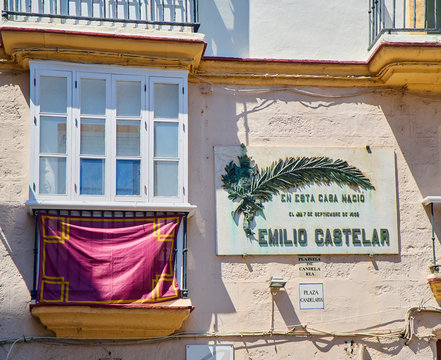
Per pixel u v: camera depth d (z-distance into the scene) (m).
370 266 11.83
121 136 11.37
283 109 12.16
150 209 11.16
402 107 12.38
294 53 12.45
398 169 12.17
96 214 11.09
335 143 12.14
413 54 11.77
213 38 12.34
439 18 12.72
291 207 11.80
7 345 10.84
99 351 11.06
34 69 11.32
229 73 12.06
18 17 11.39
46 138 11.19
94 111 11.37
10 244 11.08
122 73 11.53
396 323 11.70
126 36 11.27
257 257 11.63
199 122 11.92
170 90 11.62
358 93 12.34
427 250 11.96
